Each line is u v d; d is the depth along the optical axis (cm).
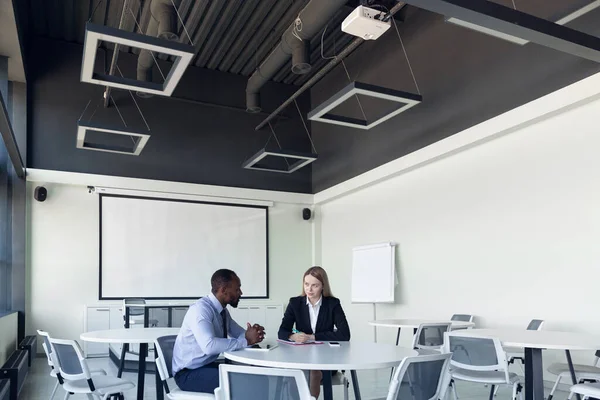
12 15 580
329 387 247
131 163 867
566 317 520
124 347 497
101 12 751
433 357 217
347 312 899
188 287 891
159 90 525
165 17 575
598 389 285
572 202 522
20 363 512
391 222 793
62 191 824
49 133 819
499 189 608
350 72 891
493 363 319
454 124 664
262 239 966
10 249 766
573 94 507
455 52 668
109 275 836
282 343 300
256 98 880
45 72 827
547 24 365
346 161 902
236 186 946
